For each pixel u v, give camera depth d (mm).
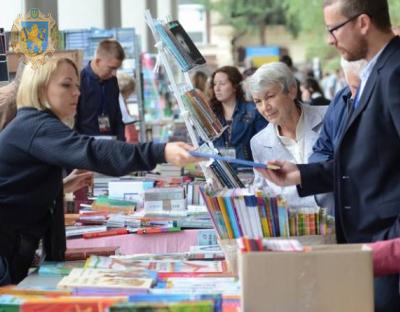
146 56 14953
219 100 7770
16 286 3625
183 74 4555
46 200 4078
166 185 6371
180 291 3355
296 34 47969
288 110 5141
